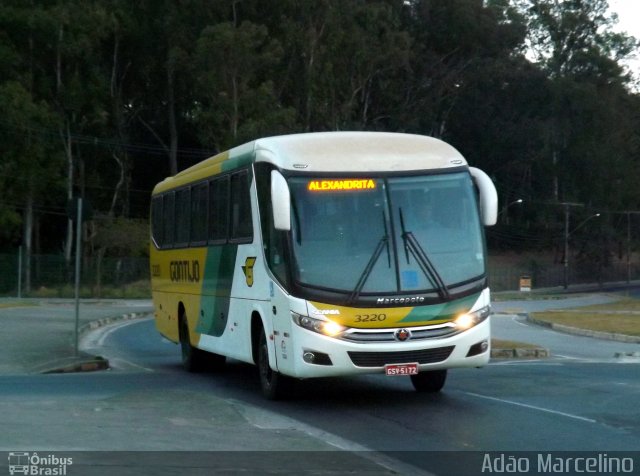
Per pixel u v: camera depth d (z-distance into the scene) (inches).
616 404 525.0
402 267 484.1
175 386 621.0
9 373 704.4
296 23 2394.2
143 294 2415.1
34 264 2391.7
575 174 3403.1
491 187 507.5
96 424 443.2
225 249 605.0
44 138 2395.4
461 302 487.2
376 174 497.4
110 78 2598.4
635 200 3582.7
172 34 2423.7
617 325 1403.8
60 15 2345.0
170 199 773.9
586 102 3193.9
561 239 3599.9
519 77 3176.7
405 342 477.4
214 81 2293.3
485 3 3174.2
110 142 2593.5
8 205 2411.4
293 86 2440.9
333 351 472.4
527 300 2851.9
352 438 425.1
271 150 515.8
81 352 820.0
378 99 2770.7
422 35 2864.2
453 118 3102.9
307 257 481.1
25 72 2438.5
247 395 574.9
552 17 3376.0
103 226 2620.6
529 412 496.4
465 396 558.3
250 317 550.6
